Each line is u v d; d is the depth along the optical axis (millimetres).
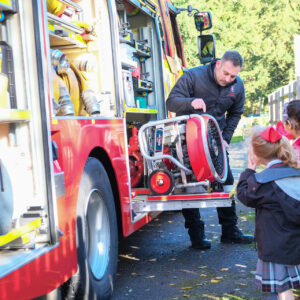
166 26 6832
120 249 5102
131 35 5578
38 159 2611
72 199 2998
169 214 6965
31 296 2408
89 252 3480
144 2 5820
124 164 4121
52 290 2631
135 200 4664
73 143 3057
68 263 2881
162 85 6207
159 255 4824
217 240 5340
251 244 5121
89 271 3223
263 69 40219
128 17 6246
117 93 4078
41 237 2631
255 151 2803
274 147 2723
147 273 4254
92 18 4074
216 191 4621
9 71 2582
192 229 4977
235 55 4762
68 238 2898
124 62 4902
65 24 3484
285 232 2609
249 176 2797
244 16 38250
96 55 4086
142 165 5273
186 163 4590
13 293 2262
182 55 8016
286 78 41938
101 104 4062
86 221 3242
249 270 4211
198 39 7426
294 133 3541
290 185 2637
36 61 2602
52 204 2613
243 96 5285
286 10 40062
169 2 7383
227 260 4547
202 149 4273
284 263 2605
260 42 39438
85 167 3297
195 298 3588
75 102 3572
